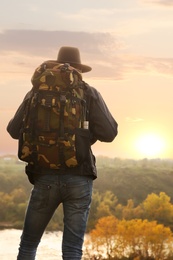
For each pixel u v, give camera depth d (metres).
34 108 2.95
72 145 2.91
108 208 60.25
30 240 3.18
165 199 75.50
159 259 53.28
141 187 79.75
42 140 2.92
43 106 2.92
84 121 2.97
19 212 58.31
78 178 3.02
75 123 2.93
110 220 55.38
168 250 55.09
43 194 3.06
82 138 2.94
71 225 3.05
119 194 73.50
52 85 2.94
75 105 2.95
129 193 75.38
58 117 2.91
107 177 77.44
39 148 2.93
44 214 3.12
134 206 70.69
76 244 3.06
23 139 2.98
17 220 57.00
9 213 59.09
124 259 51.84
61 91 2.94
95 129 3.09
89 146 2.99
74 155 2.92
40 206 3.09
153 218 69.81
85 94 3.05
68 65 3.01
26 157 2.99
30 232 3.16
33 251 3.21
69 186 3.01
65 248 3.06
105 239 52.75
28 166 3.08
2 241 43.22
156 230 55.69
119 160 88.44
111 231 54.66
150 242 55.38
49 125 2.91
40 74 2.98
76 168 3.01
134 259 52.16
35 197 3.10
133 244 54.66
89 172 3.04
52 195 3.05
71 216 3.05
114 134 3.13
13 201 62.09
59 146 2.91
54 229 34.41
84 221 3.08
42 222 3.14
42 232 3.18
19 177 66.31
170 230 57.38
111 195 68.88
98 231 53.25
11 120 3.19
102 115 3.09
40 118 2.93
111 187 74.88
